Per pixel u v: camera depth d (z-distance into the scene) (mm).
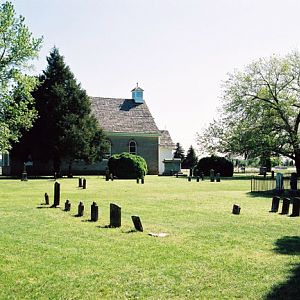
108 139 59781
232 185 36906
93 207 16438
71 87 50000
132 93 65625
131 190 30672
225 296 7848
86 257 10664
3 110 40562
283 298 7754
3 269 9625
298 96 49594
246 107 51188
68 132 47938
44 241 12547
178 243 12352
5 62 40844
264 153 49500
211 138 59844
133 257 10672
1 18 40375
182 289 8234
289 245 12180
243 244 12266
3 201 22969
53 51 50562
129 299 7746
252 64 51125
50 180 41781
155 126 62625
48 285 8531
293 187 28484
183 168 98750
